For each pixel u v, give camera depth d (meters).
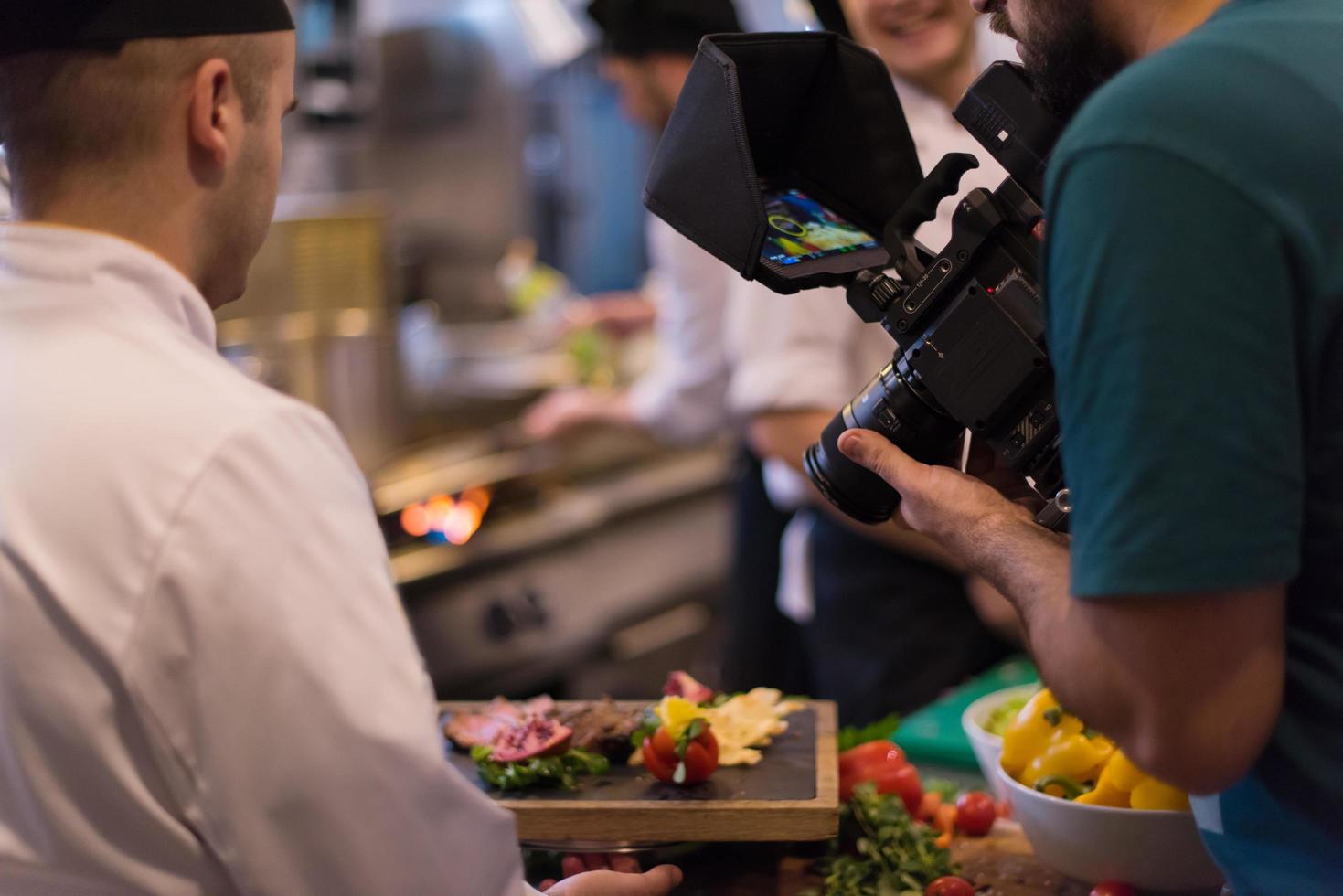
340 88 2.98
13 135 0.81
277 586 0.74
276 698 0.73
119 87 0.79
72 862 0.77
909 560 2.00
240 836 0.74
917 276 1.01
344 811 0.74
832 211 1.14
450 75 3.43
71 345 0.78
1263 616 0.71
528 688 2.75
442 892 0.79
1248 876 0.83
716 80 0.97
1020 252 0.93
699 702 1.32
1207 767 0.73
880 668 1.99
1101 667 0.74
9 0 0.78
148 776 0.76
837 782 1.17
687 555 3.20
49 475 0.75
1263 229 0.68
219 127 0.82
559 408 2.81
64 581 0.74
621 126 3.95
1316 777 0.76
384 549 0.82
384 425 2.59
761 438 1.97
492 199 3.65
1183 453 0.68
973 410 0.95
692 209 1.00
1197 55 0.73
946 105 1.79
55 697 0.75
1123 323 0.69
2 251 0.80
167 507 0.74
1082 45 0.85
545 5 3.51
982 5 0.93
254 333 2.39
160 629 0.74
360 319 2.51
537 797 1.15
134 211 0.81
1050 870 1.20
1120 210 0.70
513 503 2.76
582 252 3.95
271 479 0.75
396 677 0.77
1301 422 0.71
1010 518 0.89
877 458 0.97
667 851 1.20
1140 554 0.69
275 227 2.37
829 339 1.91
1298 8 0.77
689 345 2.58
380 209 2.55
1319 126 0.71
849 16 1.81
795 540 2.21
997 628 1.91
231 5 0.81
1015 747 1.22
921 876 1.16
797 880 1.18
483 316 3.64
